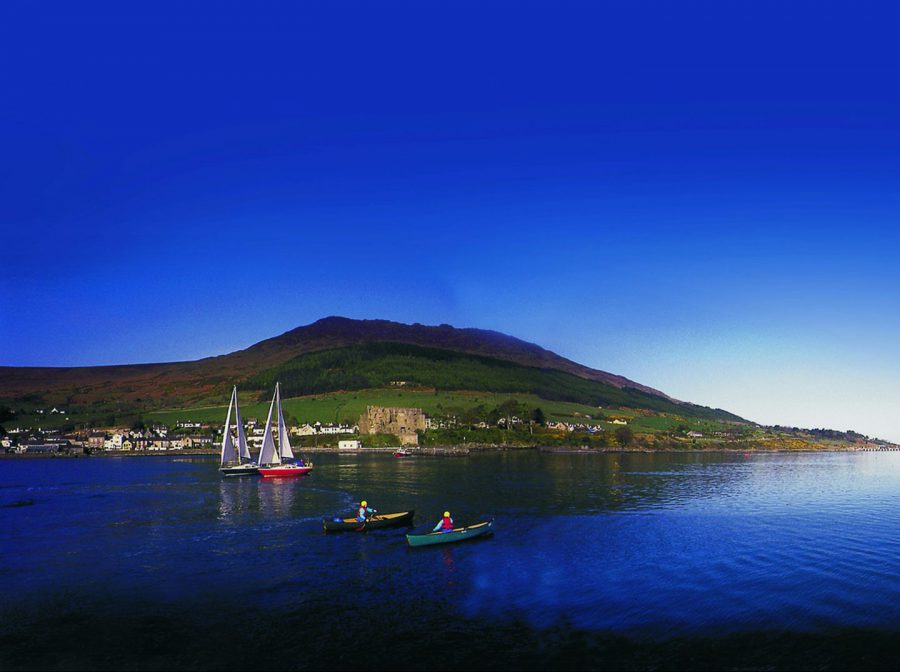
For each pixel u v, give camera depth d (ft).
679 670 123.65
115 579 182.80
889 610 155.12
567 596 165.17
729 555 209.56
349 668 124.47
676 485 454.81
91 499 376.48
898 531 256.11
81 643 135.95
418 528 260.42
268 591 170.50
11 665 125.59
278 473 525.75
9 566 198.29
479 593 167.94
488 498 367.25
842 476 570.46
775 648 133.80
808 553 212.64
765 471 629.10
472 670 123.44
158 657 129.29
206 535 247.50
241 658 128.57
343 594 167.84
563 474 554.05
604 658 128.77
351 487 435.53
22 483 497.46
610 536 242.37
